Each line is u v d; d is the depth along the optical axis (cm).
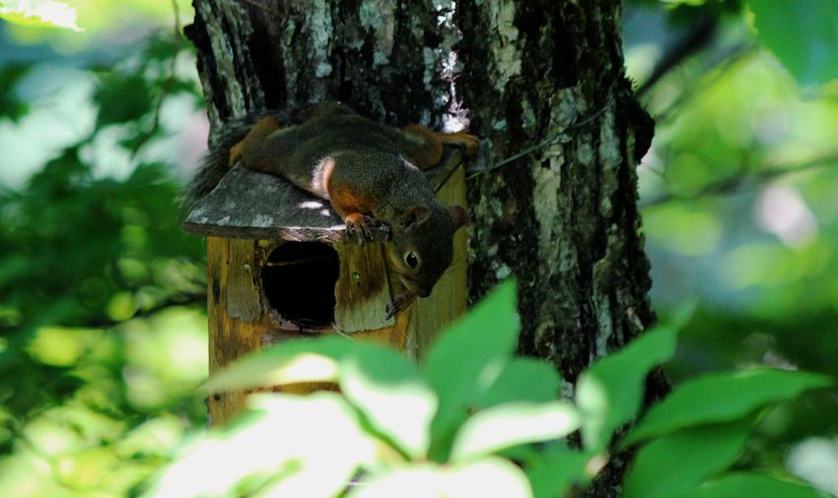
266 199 806
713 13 1250
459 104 857
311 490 327
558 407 338
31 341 1064
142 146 1195
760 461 1258
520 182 862
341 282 804
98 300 1173
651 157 2022
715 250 2533
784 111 2172
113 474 977
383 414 335
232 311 844
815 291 2266
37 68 1445
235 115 920
